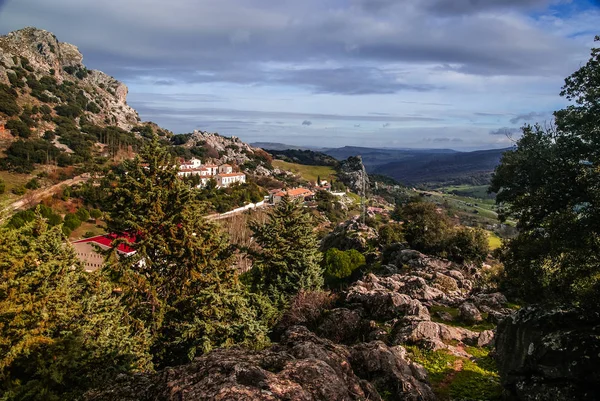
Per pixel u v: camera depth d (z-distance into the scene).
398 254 50.06
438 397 13.97
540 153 17.36
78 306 18.20
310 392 7.76
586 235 13.67
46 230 19.94
